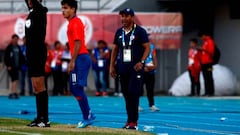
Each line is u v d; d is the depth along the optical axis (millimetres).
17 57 75250
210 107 62125
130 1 88750
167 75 91375
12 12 88875
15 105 63938
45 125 36844
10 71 75312
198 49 80938
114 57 37750
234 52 91688
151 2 89688
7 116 48656
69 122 43656
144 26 84688
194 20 92750
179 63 88188
